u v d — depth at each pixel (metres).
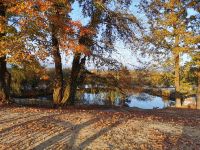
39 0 20.55
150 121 17.20
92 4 25.69
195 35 34.06
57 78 27.20
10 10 20.53
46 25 21.27
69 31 22.62
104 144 12.99
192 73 35.62
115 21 25.97
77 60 27.70
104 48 26.75
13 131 14.02
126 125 15.77
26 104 27.12
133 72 30.55
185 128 16.11
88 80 30.08
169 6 33.41
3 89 24.47
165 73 35.62
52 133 13.97
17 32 21.31
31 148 12.30
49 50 22.42
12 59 20.86
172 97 41.38
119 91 31.22
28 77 34.75
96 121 16.19
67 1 22.12
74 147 12.55
